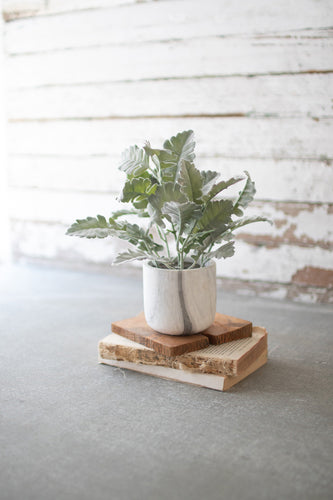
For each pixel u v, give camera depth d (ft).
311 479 3.13
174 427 3.72
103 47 7.88
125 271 8.41
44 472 3.19
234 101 7.10
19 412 3.93
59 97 8.39
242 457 3.35
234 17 6.92
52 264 9.09
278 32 6.70
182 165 4.07
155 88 7.61
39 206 8.97
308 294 7.04
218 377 4.26
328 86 6.54
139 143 7.90
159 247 4.69
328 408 3.99
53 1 8.13
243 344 4.54
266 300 7.11
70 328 5.89
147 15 7.48
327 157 6.68
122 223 4.66
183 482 3.10
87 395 4.21
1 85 8.90
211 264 4.47
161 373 4.54
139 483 3.09
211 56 7.14
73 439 3.56
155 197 4.23
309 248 6.95
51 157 8.66
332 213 6.75
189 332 4.43
